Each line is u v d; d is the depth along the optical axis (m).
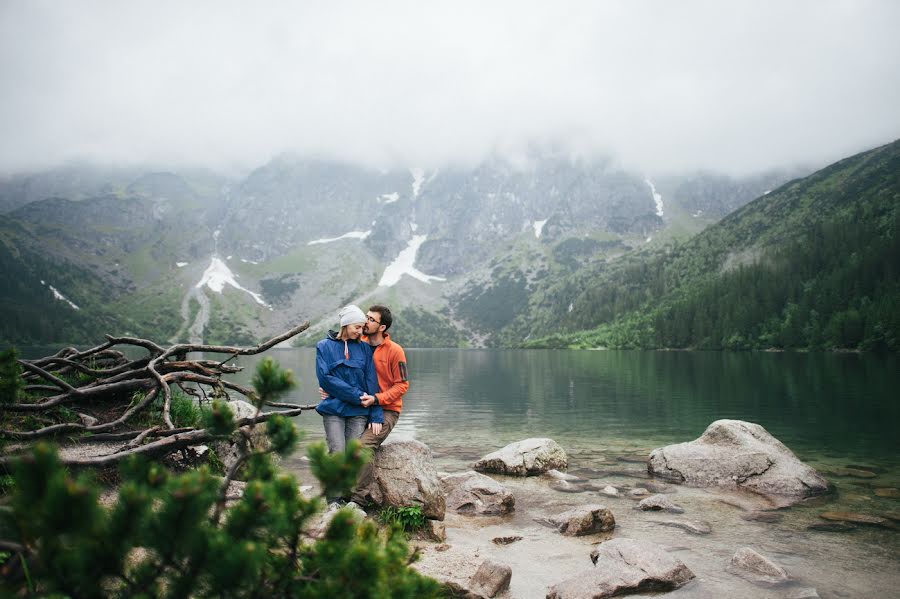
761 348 130.00
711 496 12.44
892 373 52.12
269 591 3.30
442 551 8.01
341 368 8.42
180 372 9.93
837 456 16.89
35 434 7.70
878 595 7.02
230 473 4.13
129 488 2.66
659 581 7.11
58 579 2.55
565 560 8.33
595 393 40.22
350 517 3.37
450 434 22.69
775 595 6.97
